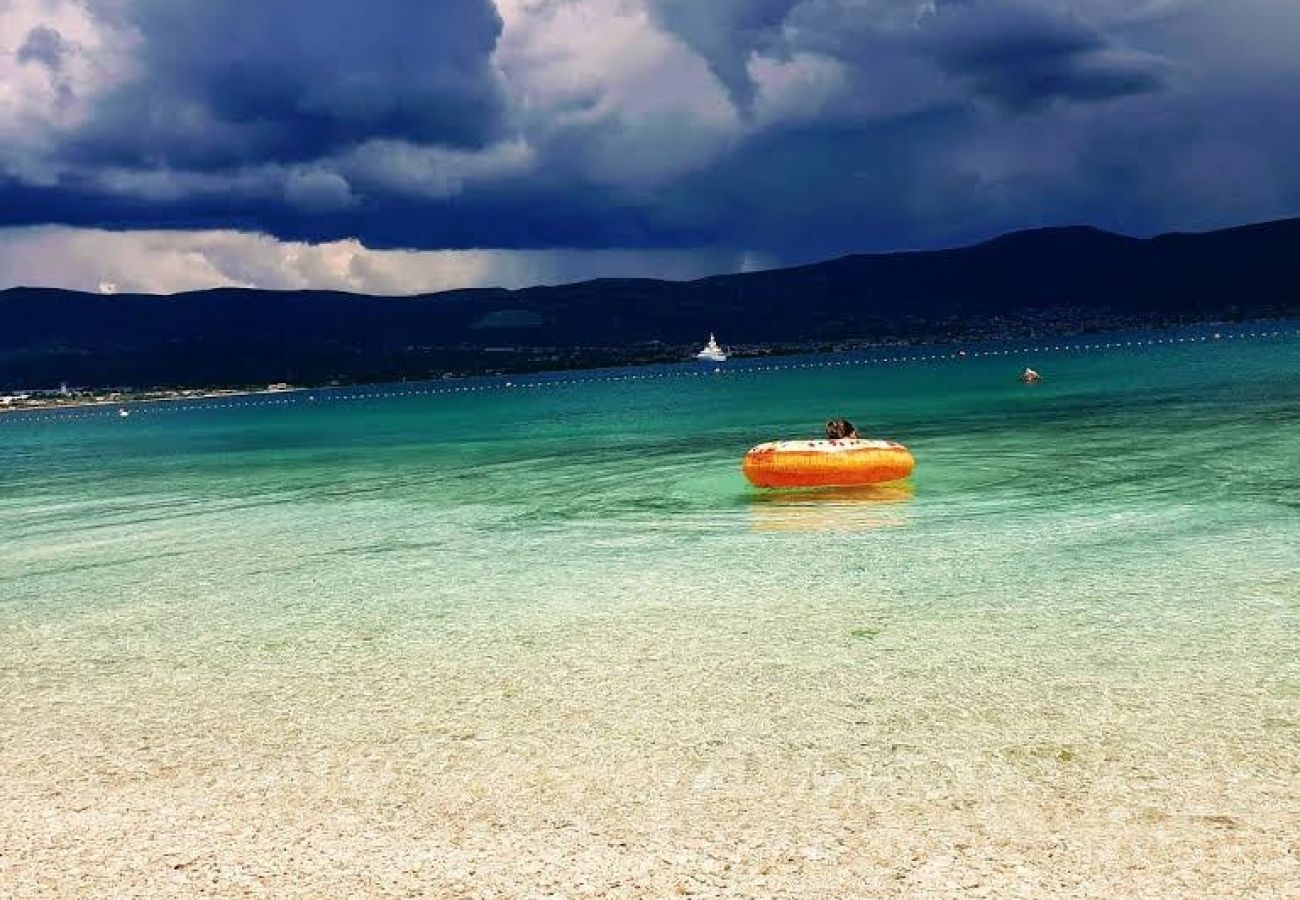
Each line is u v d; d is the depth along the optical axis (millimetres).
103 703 7449
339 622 9617
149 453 39969
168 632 9602
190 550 14383
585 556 12391
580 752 5973
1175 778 5176
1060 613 8477
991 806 4977
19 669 8555
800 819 4953
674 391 90312
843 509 15062
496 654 8180
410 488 21562
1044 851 4500
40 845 5105
